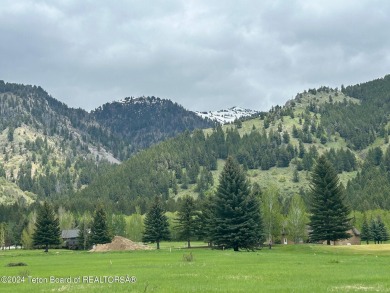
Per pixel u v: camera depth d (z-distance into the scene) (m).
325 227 94.00
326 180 95.56
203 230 114.62
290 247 81.00
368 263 46.09
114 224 179.88
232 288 26.06
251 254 66.75
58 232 122.31
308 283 28.34
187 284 28.33
